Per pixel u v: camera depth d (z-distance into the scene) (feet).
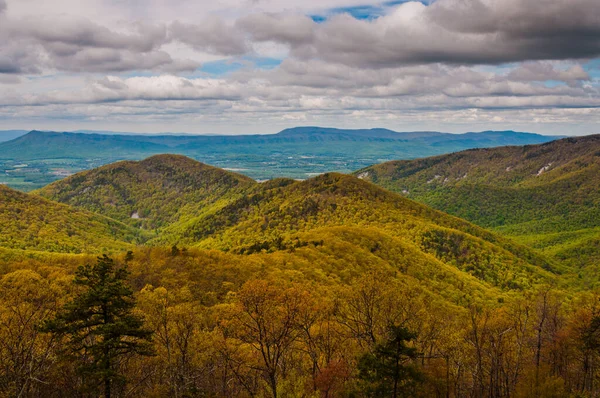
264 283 156.56
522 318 223.30
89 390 120.16
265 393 160.15
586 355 183.73
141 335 122.52
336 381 153.69
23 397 126.11
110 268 125.29
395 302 191.31
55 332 120.16
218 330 178.70
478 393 189.57
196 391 145.89
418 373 131.54
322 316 186.70
